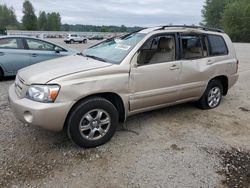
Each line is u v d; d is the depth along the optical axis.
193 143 4.13
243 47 32.50
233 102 6.37
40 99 3.44
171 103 4.84
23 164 3.42
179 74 4.71
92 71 3.73
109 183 3.11
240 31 66.75
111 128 3.99
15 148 3.80
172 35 4.74
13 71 7.97
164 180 3.19
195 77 5.00
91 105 3.71
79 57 4.64
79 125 3.68
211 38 5.42
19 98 3.69
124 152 3.79
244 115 5.47
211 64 5.30
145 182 3.14
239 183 3.20
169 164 3.52
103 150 3.83
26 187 3.00
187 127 4.73
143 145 4.01
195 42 5.10
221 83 5.85
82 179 3.17
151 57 4.57
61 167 3.39
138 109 4.35
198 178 3.25
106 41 5.24
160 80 4.44
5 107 5.44
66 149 3.82
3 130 4.34
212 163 3.58
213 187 3.10
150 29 4.69
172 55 4.71
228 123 5.00
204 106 5.58
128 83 4.05
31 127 4.47
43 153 3.69
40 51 8.25
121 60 4.10
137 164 3.50
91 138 3.84
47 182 3.10
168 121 4.97
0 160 3.48
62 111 3.48
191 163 3.56
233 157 3.77
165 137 4.30
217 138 4.35
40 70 3.87
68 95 3.50
